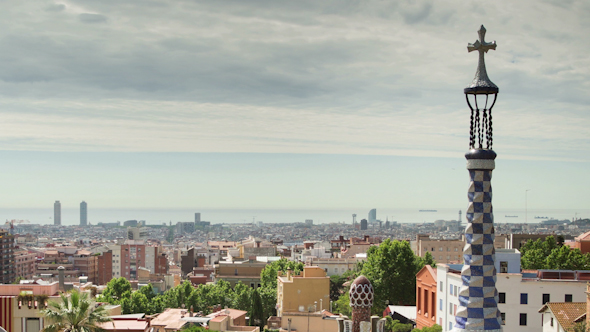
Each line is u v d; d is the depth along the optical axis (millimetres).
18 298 64000
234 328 105062
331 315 112000
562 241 166000
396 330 103250
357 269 195250
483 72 26781
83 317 54500
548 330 76062
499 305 84812
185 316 112812
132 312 149875
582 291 84625
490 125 26453
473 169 25906
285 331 108188
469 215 25828
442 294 94875
